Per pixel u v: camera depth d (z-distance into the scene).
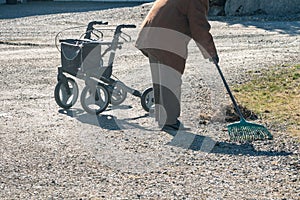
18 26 23.70
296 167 7.31
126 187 6.68
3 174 7.10
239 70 13.62
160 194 6.46
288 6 25.20
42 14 28.09
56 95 10.24
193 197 6.38
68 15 27.28
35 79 13.18
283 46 17.95
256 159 7.62
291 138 8.47
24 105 10.77
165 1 8.91
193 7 8.64
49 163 7.50
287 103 10.53
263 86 11.88
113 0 35.00
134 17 25.84
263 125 8.98
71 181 6.87
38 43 19.00
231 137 8.43
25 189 6.62
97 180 6.91
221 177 6.99
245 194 6.45
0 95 11.60
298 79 12.45
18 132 8.96
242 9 25.47
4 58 16.14
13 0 34.66
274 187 6.66
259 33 20.80
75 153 7.90
